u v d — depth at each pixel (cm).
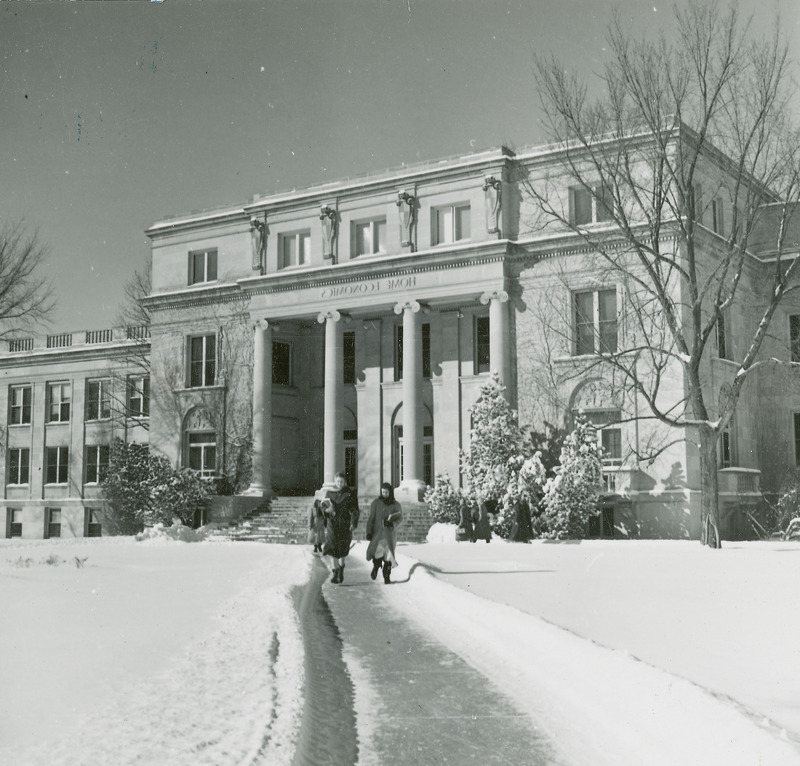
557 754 672
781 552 2722
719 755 602
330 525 1884
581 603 1396
